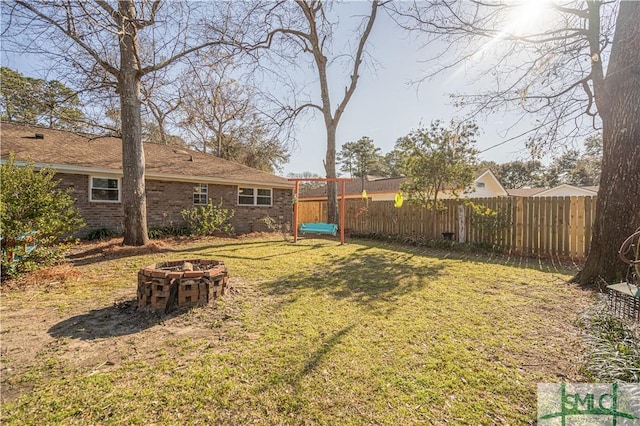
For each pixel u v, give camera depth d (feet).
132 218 25.48
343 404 6.24
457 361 7.91
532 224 24.39
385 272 18.01
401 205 35.04
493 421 5.77
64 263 19.08
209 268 13.25
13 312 11.21
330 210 43.01
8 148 27.86
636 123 13.25
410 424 5.70
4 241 14.83
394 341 9.02
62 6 18.70
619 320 9.20
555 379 7.09
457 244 27.48
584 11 14.80
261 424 5.70
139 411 6.00
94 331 9.64
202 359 7.95
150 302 11.30
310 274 17.34
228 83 62.75
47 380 7.00
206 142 73.41
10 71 25.79
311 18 38.70
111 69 24.30
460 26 16.24
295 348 8.55
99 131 33.86
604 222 14.11
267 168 80.89
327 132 43.01
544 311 11.48
